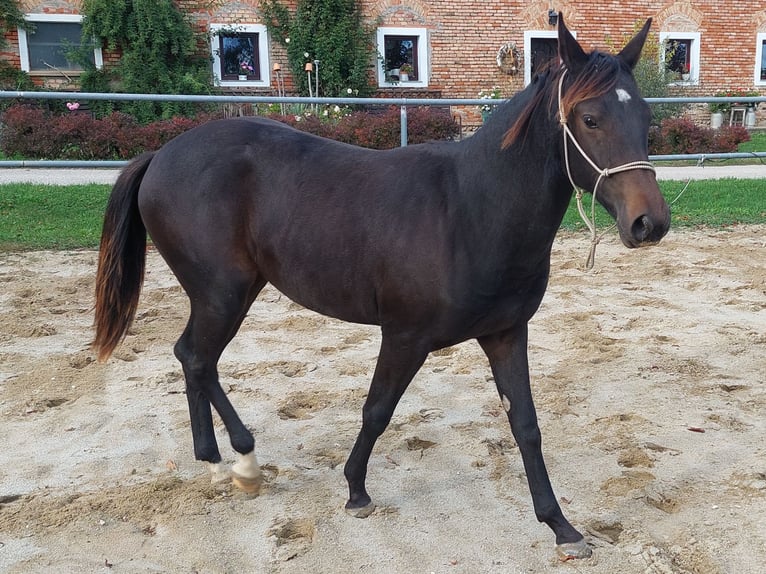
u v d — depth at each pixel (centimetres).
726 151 1457
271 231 311
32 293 626
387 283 277
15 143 1178
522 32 1992
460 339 277
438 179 276
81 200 951
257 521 303
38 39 1728
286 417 409
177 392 432
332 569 271
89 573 268
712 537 287
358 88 1892
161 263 757
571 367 472
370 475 340
